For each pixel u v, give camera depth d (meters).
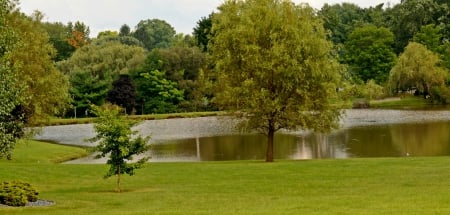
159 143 54.12
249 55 32.91
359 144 47.09
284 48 32.62
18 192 19.33
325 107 34.06
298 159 37.00
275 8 34.41
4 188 19.39
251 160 37.03
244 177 26.22
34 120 41.72
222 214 15.94
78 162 41.94
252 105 33.06
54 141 60.81
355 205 16.66
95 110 22.50
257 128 36.00
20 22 40.22
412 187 20.91
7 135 20.84
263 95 32.81
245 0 35.16
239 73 34.25
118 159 22.66
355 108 89.19
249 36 33.78
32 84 39.97
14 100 20.41
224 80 34.69
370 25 116.69
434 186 20.88
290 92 33.84
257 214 15.63
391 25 120.62
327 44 33.78
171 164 32.94
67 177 27.97
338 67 34.78
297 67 32.25
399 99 93.62
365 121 68.44
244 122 35.41
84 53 101.94
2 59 20.34
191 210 17.17
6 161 38.81
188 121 80.56
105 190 23.47
